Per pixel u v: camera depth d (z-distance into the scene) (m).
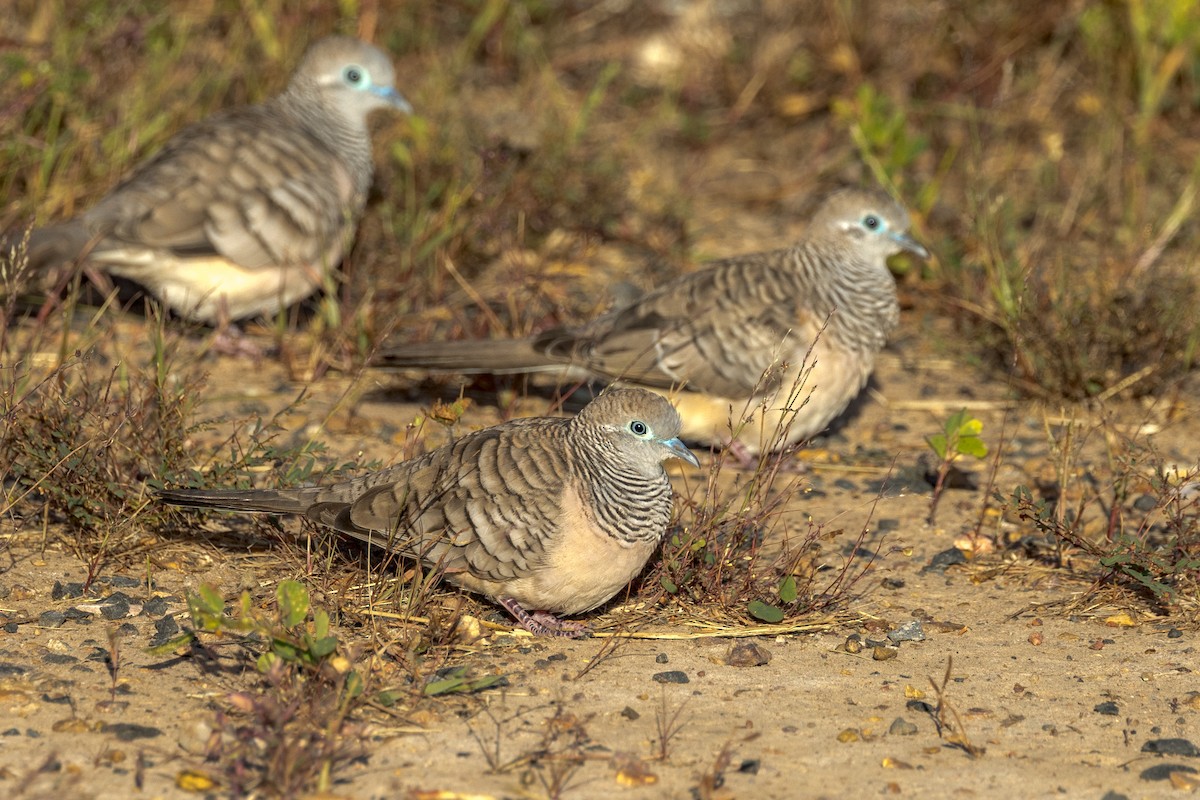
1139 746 7.76
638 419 8.64
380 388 12.98
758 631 9.05
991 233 14.73
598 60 20.27
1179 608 9.45
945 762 7.52
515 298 14.10
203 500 9.01
